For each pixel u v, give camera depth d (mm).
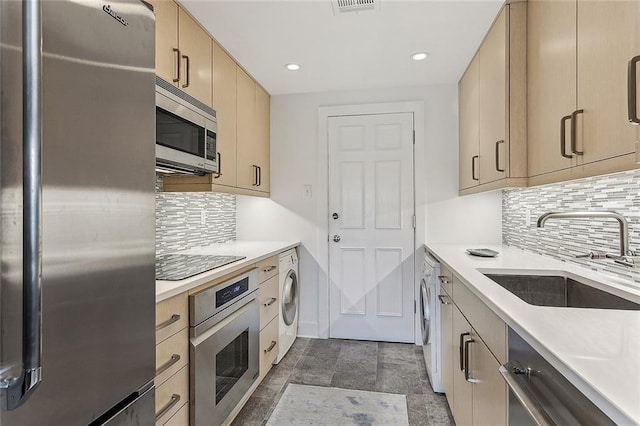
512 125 1966
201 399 1614
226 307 1889
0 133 683
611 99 1137
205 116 2068
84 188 888
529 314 1020
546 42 1673
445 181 3178
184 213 2648
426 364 2650
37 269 714
